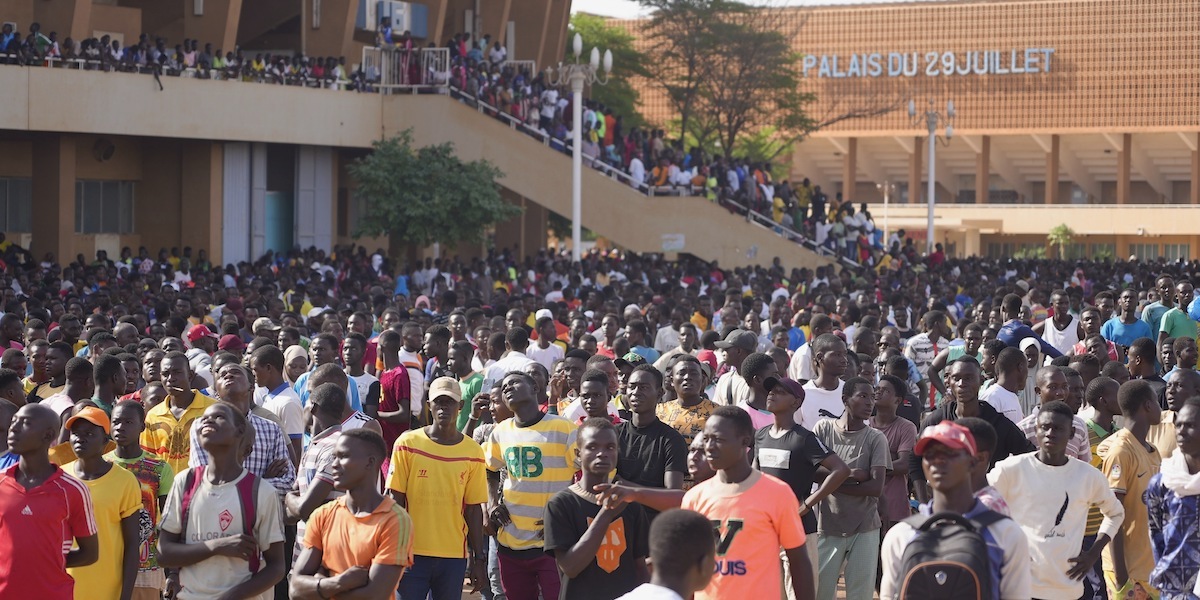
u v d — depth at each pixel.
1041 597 7.56
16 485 7.12
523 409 8.70
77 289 24.25
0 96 27.22
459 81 34.12
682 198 33.97
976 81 71.88
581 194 34.00
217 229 32.41
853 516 8.85
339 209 37.25
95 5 32.12
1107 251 71.88
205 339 13.70
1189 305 14.35
